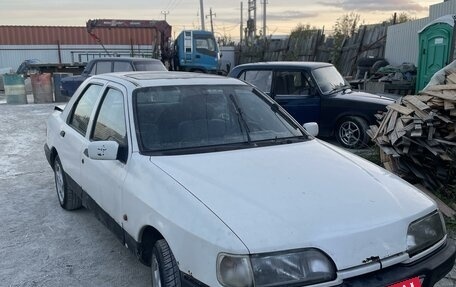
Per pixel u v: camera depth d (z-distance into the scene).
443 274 2.63
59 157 4.93
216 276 2.25
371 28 16.27
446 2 11.78
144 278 3.62
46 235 4.47
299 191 2.66
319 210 2.47
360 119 7.96
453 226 4.35
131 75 4.12
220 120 3.65
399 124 5.41
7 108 15.42
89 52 29.45
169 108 3.59
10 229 4.62
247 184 2.73
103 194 3.59
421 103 5.42
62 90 14.52
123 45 31.14
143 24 21.95
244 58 26.48
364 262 2.34
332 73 8.88
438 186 5.28
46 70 21.58
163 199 2.73
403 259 2.46
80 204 5.05
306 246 2.26
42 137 9.95
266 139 3.63
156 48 22.00
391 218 2.50
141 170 3.09
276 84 8.54
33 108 15.43
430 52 10.84
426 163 5.39
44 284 3.54
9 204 5.41
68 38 31.33
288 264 2.22
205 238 2.33
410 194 2.86
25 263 3.89
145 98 3.60
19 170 7.05
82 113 4.52
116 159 3.32
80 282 3.57
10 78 16.70
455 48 9.98
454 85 5.59
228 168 2.98
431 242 2.67
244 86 4.13
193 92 3.79
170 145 3.34
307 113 8.45
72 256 4.01
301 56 19.97
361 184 2.84
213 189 2.67
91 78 4.68
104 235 4.46
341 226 2.37
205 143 3.43
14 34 30.62
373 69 14.05
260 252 2.21
